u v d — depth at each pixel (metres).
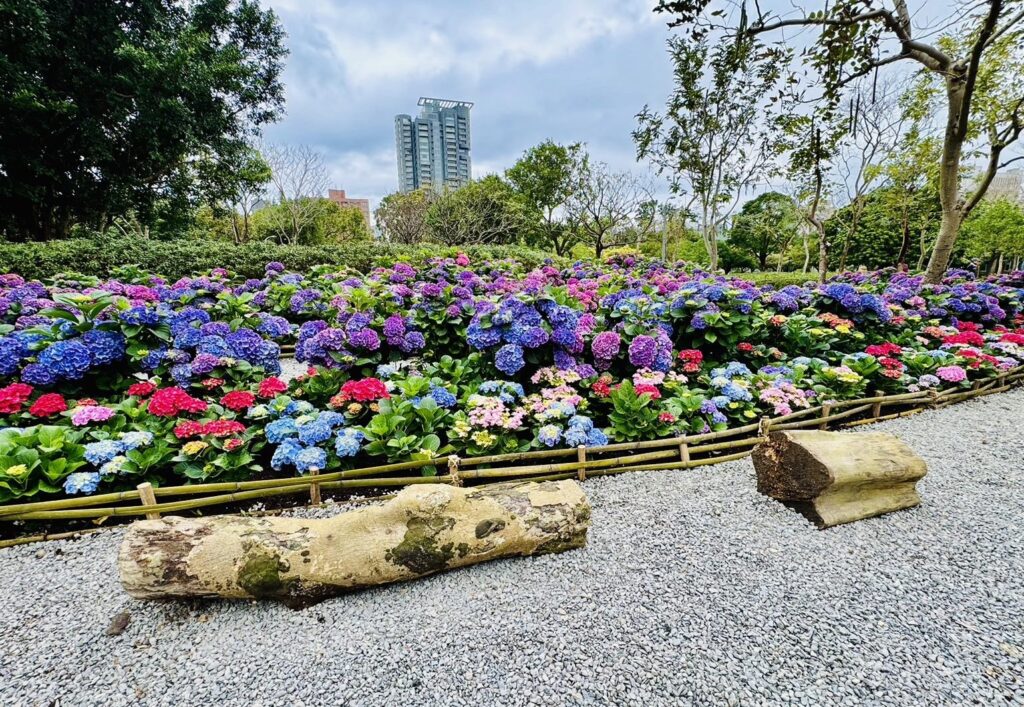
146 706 1.24
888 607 1.57
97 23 9.28
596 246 20.22
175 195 11.94
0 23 7.80
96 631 1.47
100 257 6.94
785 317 3.87
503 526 1.70
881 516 2.10
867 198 10.02
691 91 7.11
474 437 2.23
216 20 11.21
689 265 8.73
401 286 4.86
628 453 2.46
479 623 1.50
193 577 1.45
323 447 2.22
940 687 1.29
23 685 1.29
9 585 1.65
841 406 3.00
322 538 1.55
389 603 1.59
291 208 16.64
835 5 3.56
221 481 2.11
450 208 20.03
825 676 1.32
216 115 10.53
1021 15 4.22
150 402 2.25
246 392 2.41
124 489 2.01
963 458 2.64
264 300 5.45
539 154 22.56
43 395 2.36
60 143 9.57
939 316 5.07
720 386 2.87
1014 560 1.80
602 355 2.94
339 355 2.99
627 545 1.88
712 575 1.71
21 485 1.84
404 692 1.28
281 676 1.32
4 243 7.29
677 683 1.30
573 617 1.52
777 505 2.16
